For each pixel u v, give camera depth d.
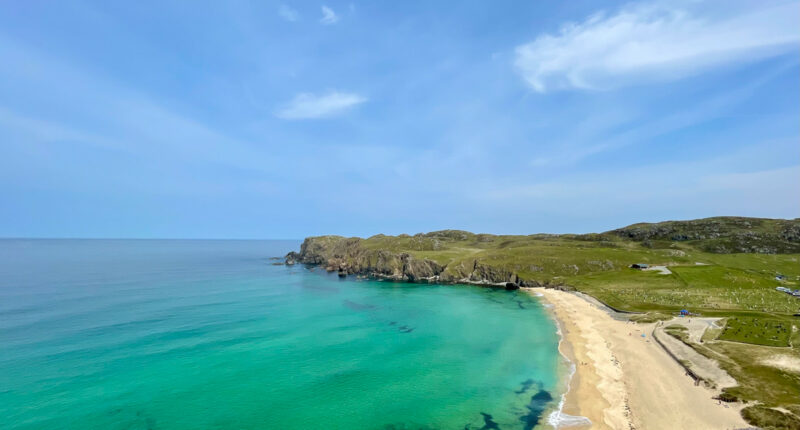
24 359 57.94
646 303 88.38
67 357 59.00
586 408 42.66
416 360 59.22
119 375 52.75
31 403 44.72
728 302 83.25
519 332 74.69
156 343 66.56
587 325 77.00
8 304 97.56
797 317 68.38
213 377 52.53
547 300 108.56
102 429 39.69
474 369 55.34
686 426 37.28
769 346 53.66
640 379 48.66
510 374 53.22
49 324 77.75
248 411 43.66
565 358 58.88
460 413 42.88
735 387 42.84
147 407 44.28
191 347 64.75
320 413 43.31
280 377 52.78
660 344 60.41
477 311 95.38
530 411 42.75
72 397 46.31
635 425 38.53
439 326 80.06
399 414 42.91
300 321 84.25
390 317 88.69
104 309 92.94
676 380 47.34
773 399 39.38
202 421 41.53
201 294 117.88
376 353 62.53
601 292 105.31
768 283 101.19
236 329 76.62
